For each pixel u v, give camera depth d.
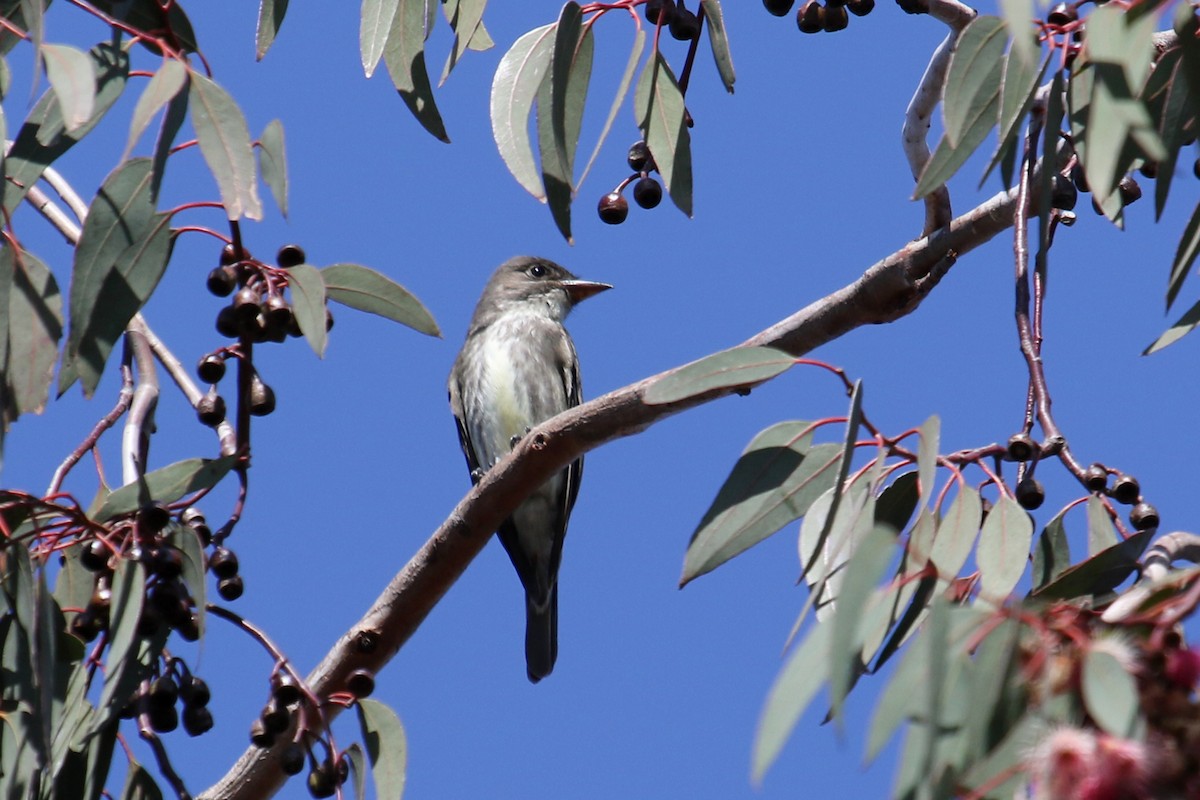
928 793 5.23
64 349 8.33
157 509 7.79
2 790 7.86
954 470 7.47
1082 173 8.87
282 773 9.20
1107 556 7.09
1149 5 6.18
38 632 7.69
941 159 7.50
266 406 7.99
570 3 8.39
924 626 5.68
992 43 7.46
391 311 8.66
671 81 8.89
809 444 7.65
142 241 7.79
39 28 7.13
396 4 9.31
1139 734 4.90
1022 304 7.89
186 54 7.98
